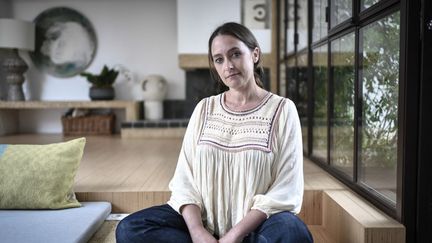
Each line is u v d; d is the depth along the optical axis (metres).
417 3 1.57
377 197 1.95
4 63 5.40
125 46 5.94
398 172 1.69
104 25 5.90
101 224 2.11
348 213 1.84
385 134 1.90
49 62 5.90
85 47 5.90
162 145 4.45
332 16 2.76
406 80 1.60
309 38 3.33
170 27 5.93
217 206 1.51
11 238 1.69
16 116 5.96
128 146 4.36
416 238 1.65
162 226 1.44
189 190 1.54
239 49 1.52
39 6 5.83
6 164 2.10
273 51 5.09
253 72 1.60
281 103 1.56
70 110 5.78
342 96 2.58
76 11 5.85
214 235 1.53
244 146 1.48
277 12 5.03
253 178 1.46
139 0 5.89
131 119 5.40
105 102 5.41
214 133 1.54
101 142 4.73
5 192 2.04
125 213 2.36
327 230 2.22
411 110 1.61
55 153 2.15
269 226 1.35
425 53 1.57
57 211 2.06
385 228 1.64
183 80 5.99
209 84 5.46
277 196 1.43
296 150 1.51
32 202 2.05
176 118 5.93
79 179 2.68
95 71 5.95
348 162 2.46
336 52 2.69
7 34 5.22
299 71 3.85
